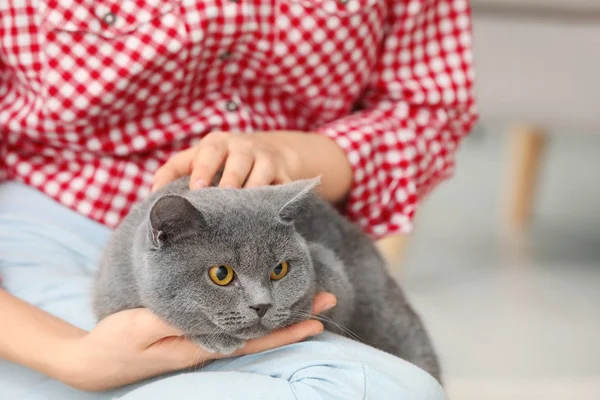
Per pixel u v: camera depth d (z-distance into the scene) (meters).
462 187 4.29
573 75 2.60
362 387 0.91
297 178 1.22
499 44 2.60
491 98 2.68
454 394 1.90
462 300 2.55
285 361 0.95
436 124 1.47
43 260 1.20
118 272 1.02
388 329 1.24
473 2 2.56
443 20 1.48
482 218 3.62
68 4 1.21
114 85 1.22
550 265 2.94
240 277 0.96
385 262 1.32
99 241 1.27
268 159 1.14
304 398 0.88
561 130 3.03
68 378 0.99
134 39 1.22
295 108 1.42
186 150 1.16
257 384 0.90
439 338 2.24
